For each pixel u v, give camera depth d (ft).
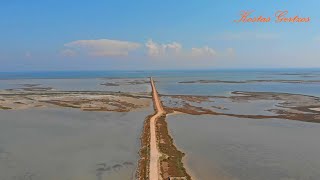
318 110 214.69
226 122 178.50
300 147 128.06
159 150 117.80
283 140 139.13
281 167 104.68
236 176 96.73
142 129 157.17
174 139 139.64
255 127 165.78
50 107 228.84
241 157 114.83
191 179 92.38
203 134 149.38
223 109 224.12
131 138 141.08
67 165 105.91
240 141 136.87
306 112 207.72
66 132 152.35
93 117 191.93
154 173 94.27
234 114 203.41
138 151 120.98
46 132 152.35
